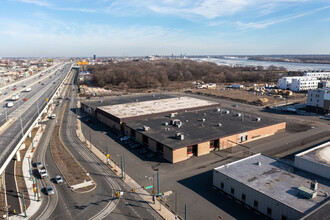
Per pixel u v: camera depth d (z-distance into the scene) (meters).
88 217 47.12
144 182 60.62
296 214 41.16
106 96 190.50
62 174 64.19
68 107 151.38
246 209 49.50
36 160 72.81
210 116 107.81
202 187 58.31
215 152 79.44
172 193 55.75
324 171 52.91
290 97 178.88
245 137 87.56
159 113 109.56
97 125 111.81
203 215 47.72
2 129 82.94
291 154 77.06
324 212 38.78
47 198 53.50
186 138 79.19
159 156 76.38
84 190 56.62
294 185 50.09
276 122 98.25
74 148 83.00
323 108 127.25
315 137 92.50
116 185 59.12
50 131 102.19
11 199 52.94
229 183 54.12
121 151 80.62
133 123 97.44
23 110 110.38
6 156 56.38
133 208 50.06
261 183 51.06
